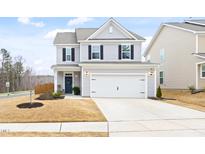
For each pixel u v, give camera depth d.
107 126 10.80
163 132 9.59
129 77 24.53
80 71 26.86
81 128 10.43
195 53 25.95
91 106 16.25
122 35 27.52
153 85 24.59
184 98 22.84
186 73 27.88
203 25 29.22
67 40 28.80
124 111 15.27
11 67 55.53
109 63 24.73
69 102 16.50
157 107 17.27
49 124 11.32
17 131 9.90
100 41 27.14
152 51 36.75
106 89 24.47
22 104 15.19
